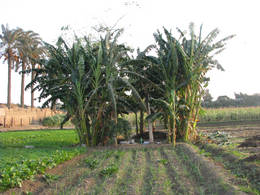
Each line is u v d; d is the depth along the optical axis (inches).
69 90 510.0
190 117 530.0
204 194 217.5
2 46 1418.6
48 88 534.3
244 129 759.7
